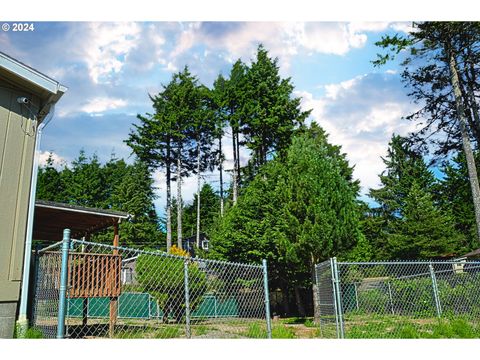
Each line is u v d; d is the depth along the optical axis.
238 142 30.70
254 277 13.14
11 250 5.88
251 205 15.91
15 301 5.78
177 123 31.78
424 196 24.83
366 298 10.29
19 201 6.16
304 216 11.75
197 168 34.53
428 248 22.61
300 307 14.49
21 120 6.48
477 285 9.34
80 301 10.73
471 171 13.83
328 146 28.98
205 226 38.59
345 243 11.77
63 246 4.23
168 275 9.54
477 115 16.56
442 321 7.62
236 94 26.80
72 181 39.06
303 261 12.09
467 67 15.83
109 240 32.88
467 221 25.17
